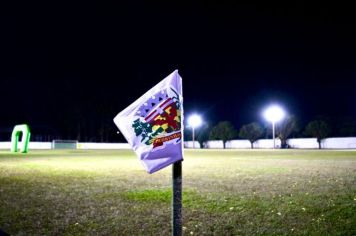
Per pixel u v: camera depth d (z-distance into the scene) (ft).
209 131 224.74
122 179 37.06
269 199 23.98
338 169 45.91
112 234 16.98
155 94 10.84
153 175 41.29
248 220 18.78
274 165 55.01
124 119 10.62
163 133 10.69
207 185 31.42
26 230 17.56
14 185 32.50
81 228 17.90
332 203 21.97
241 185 31.17
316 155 92.22
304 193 25.96
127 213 20.84
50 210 21.66
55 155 98.27
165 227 17.97
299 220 18.45
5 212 21.07
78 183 33.86
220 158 79.20
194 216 19.83
